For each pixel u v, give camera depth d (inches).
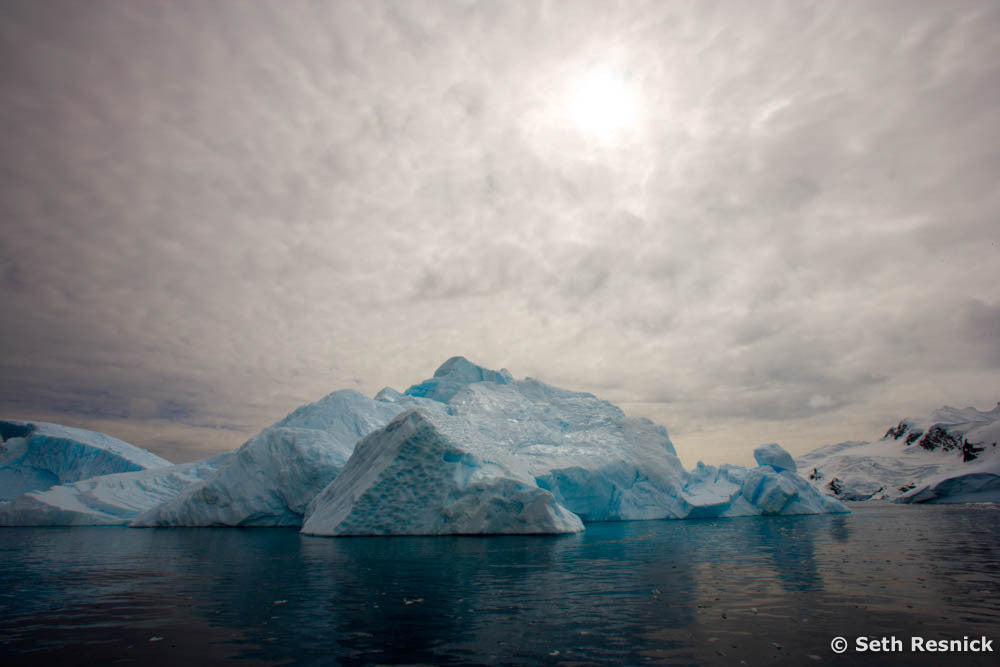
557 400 2079.2
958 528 1186.0
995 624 347.6
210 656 295.1
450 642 316.5
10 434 2000.5
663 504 1707.7
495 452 1182.3
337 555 730.2
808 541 918.4
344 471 1179.9
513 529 1036.5
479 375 2219.5
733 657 285.6
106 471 1883.6
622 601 426.3
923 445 4252.0
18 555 774.5
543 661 281.9
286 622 365.7
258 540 977.5
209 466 1839.3
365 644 314.0
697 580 522.9
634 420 1959.9
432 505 1031.0
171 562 681.6
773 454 2012.8
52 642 323.6
